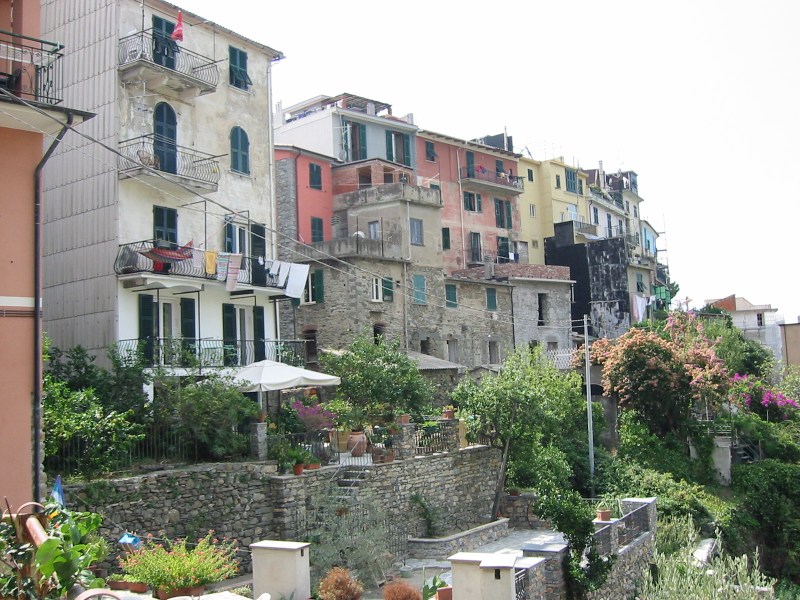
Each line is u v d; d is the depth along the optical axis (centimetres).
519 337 4794
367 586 1878
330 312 3788
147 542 1666
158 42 2650
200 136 2866
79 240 2594
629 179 8238
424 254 4222
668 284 7919
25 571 897
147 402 2125
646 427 3631
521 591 1468
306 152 4231
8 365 1560
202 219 2841
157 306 2611
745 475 3428
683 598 1870
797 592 2920
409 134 5069
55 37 2736
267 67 3219
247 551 1914
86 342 2539
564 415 3206
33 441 1578
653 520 2336
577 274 6138
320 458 2264
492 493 2767
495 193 5653
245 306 2986
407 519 2339
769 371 5556
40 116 1568
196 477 1869
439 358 4178
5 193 1588
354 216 4269
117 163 2528
